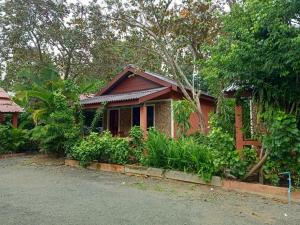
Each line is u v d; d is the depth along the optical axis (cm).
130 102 1423
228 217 526
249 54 662
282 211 561
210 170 769
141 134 1070
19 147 1580
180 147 873
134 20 1417
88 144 1105
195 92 1423
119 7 1433
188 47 1448
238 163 739
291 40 594
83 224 488
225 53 743
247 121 883
